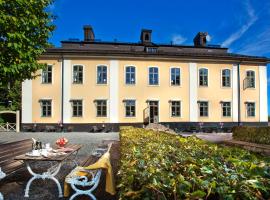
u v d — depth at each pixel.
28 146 6.93
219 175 1.93
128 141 4.88
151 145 3.90
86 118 25.61
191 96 27.27
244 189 1.69
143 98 26.47
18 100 33.31
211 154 3.02
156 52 26.69
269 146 8.35
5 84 7.54
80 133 23.05
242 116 28.17
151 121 26.50
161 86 26.86
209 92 27.67
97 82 25.94
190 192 1.81
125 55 26.23
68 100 25.52
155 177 1.98
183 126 26.91
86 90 25.78
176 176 2.01
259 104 28.59
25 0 6.84
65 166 7.15
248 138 11.04
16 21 6.56
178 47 30.75
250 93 28.48
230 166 2.39
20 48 6.82
